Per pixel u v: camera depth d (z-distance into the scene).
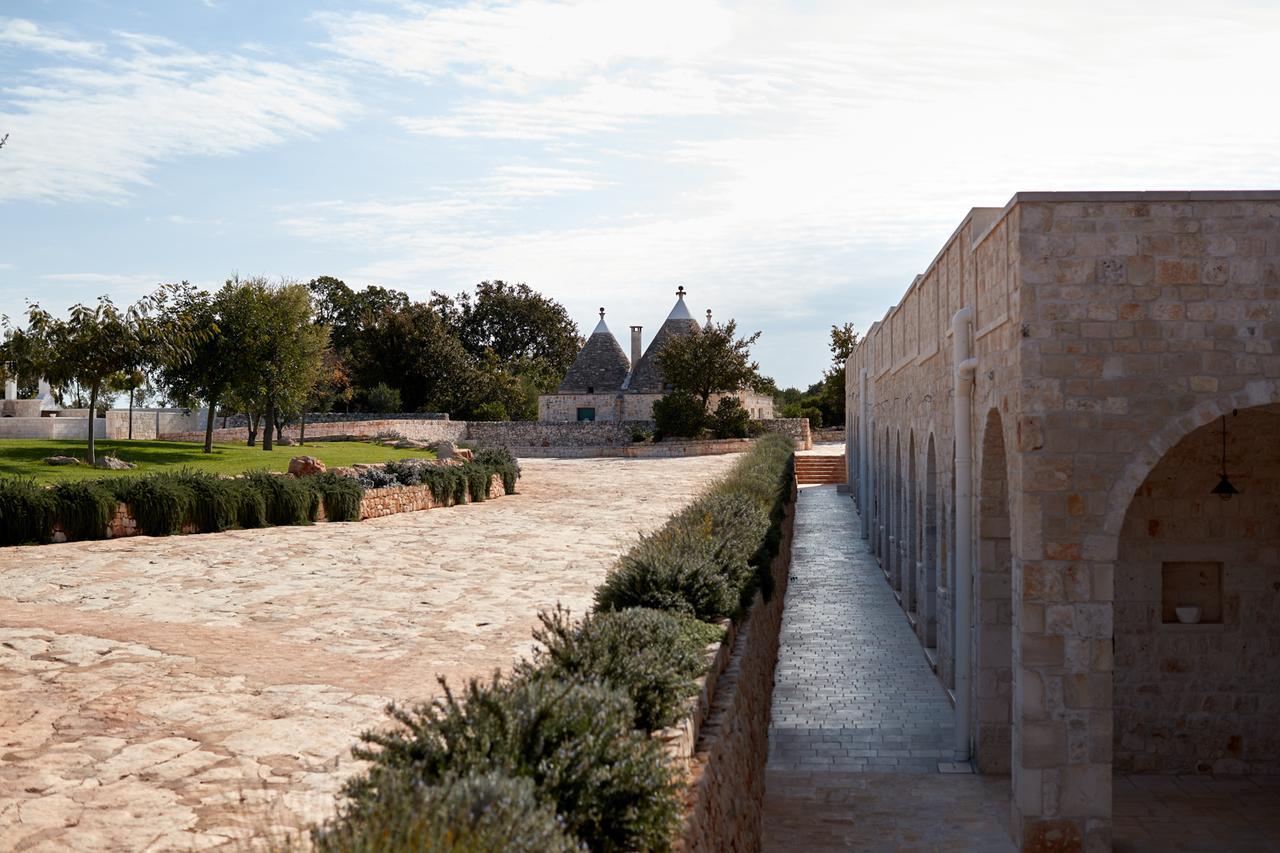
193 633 13.41
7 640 12.48
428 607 15.88
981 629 13.06
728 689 10.05
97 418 48.31
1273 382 10.24
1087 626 10.40
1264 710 13.35
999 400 11.60
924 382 18.38
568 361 110.50
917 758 13.63
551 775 5.62
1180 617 13.43
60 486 21.61
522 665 7.90
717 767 8.18
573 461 55.84
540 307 109.44
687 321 71.25
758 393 80.50
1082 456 10.38
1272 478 13.30
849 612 22.47
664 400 64.31
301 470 30.33
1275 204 10.26
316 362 47.19
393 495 30.09
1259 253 10.25
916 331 19.61
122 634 13.12
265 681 11.11
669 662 8.40
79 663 11.55
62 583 16.72
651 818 5.84
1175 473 13.42
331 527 26.12
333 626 14.28
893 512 24.77
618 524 28.42
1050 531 10.41
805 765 13.44
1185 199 10.30
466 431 66.12
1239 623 13.40
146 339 31.98
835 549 31.70
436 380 79.06
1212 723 13.40
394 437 55.59
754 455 38.34
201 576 18.00
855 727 14.89
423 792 4.91
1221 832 11.55
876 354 30.27
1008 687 13.01
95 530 21.59
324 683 11.13
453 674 11.72
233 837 6.90
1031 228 10.41
